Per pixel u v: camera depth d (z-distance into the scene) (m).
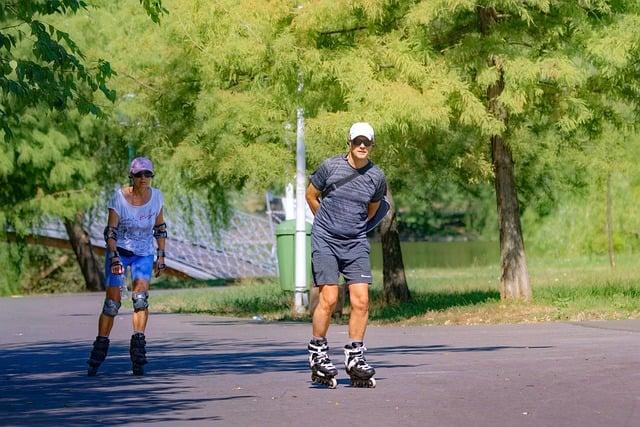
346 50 53.88
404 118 51.75
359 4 52.53
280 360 37.91
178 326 56.88
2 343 47.50
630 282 77.94
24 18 31.16
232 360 38.12
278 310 71.06
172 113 69.50
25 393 29.27
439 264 149.38
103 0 95.00
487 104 56.16
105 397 28.22
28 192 104.00
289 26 54.72
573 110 56.88
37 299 89.50
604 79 58.59
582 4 55.25
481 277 104.38
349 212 30.03
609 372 31.05
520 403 25.55
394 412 24.70
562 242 129.00
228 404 26.53
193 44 58.75
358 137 29.91
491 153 63.78
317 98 55.38
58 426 23.47
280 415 24.64
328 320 29.86
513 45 55.72
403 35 54.66
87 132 100.50
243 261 127.31
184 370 34.88
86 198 103.50
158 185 98.81
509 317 55.06
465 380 30.03
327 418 24.06
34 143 99.50
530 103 56.09
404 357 37.25
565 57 53.38
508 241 60.88
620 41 53.88
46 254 123.25
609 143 63.81
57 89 31.14
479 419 23.39
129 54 69.00
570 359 34.78
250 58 54.72
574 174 75.75
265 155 61.56
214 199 98.56
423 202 81.19
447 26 56.88
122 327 56.62
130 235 33.78
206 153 66.00
